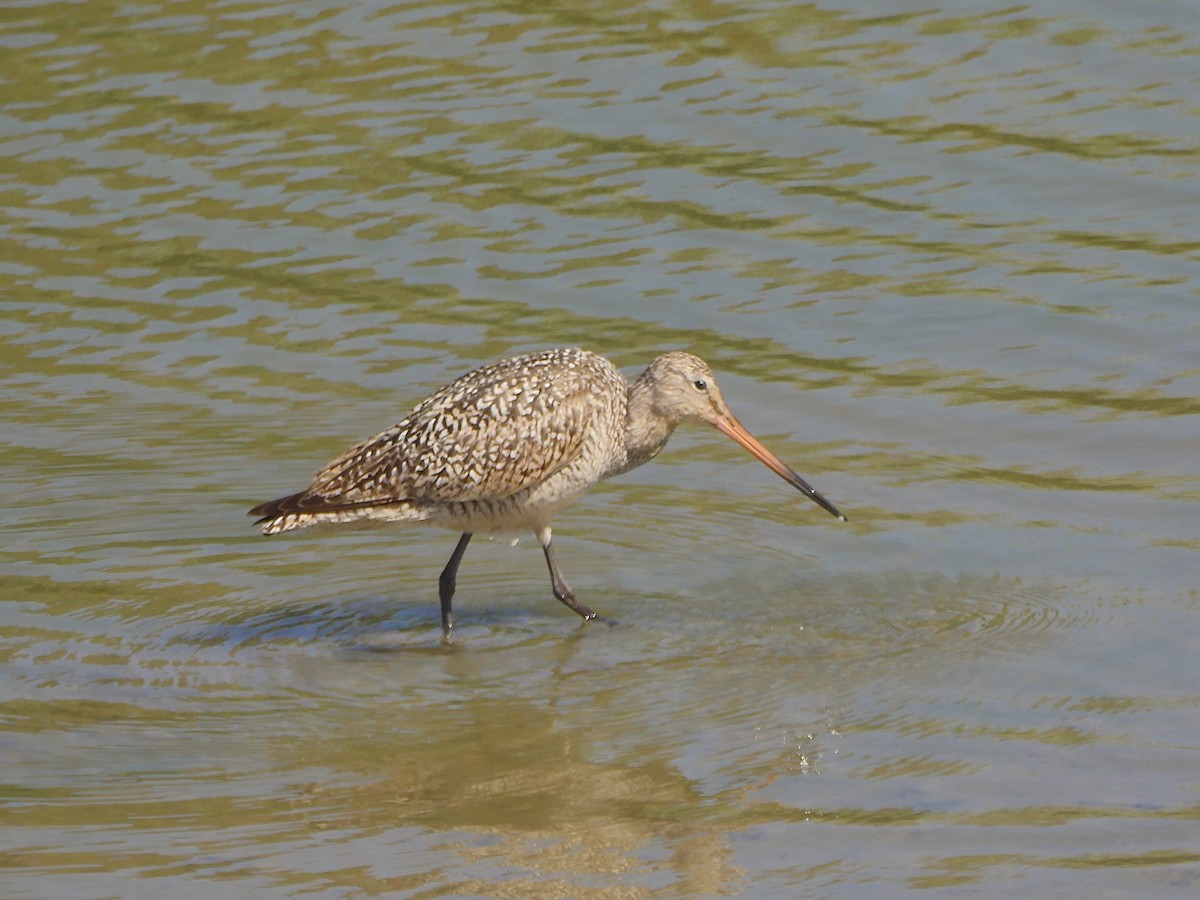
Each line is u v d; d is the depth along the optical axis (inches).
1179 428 584.1
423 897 358.3
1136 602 486.6
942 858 366.9
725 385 629.9
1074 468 567.5
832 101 796.6
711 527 557.0
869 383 628.1
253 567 536.4
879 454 586.9
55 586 519.8
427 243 718.5
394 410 623.5
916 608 494.9
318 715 446.3
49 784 408.5
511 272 701.9
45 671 469.1
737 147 768.9
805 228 719.1
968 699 440.5
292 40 861.2
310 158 774.5
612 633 494.3
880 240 709.3
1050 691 441.1
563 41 856.3
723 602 508.4
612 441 519.5
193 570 533.3
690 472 594.2
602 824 387.9
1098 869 359.3
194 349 665.6
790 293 682.2
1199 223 705.6
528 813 394.6
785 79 815.7
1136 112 776.9
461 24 874.1
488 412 497.0
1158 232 703.1
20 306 690.8
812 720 434.9
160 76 834.8
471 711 448.8
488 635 495.8
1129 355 629.6
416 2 893.2
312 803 399.9
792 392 625.0
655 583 523.5
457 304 682.8
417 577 536.7
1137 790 390.0
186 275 707.4
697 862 370.6
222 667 473.7
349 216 737.6
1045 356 634.2
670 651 480.7
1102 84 797.2
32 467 590.6
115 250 720.3
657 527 559.5
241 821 391.9
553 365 509.7
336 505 492.1
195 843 381.7
